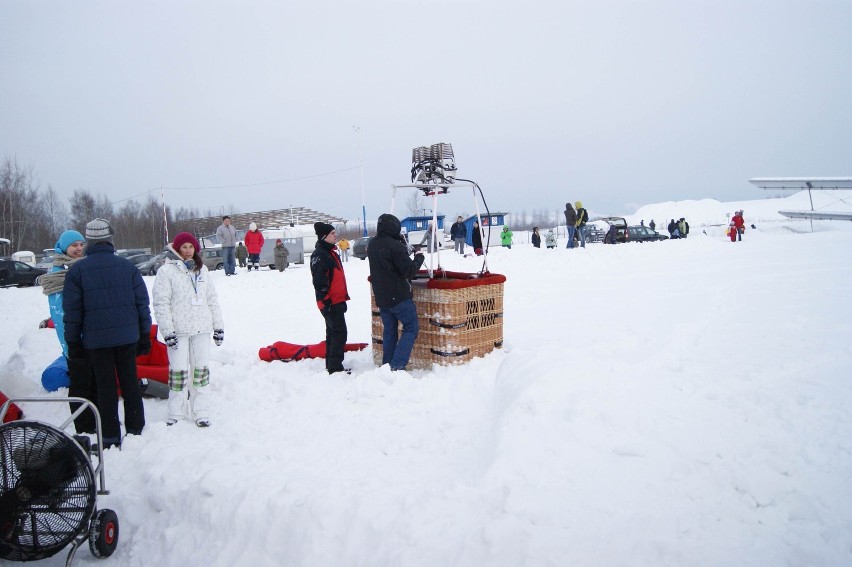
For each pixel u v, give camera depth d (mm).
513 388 4645
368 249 6551
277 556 3367
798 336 6711
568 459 3580
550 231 32094
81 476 3451
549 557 2828
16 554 3373
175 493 3969
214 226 75125
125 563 3635
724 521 3084
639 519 3066
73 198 70500
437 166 6973
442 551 2977
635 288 12195
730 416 4168
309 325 10336
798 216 47062
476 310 6750
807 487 3326
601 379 4492
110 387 4969
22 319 13062
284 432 5055
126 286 5004
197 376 5504
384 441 4762
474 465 4137
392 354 6652
